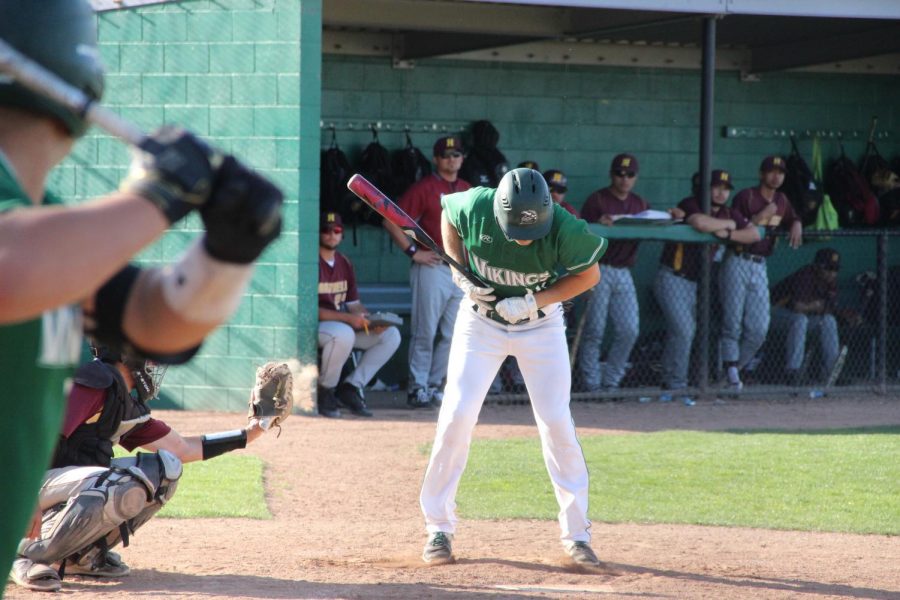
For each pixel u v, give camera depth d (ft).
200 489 53.83
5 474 10.85
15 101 10.49
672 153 110.63
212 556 40.40
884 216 112.57
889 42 102.58
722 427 75.46
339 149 97.35
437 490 40.78
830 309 94.07
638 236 84.79
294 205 76.54
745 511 51.24
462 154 85.05
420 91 101.91
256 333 77.66
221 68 77.41
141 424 35.76
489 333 40.57
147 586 34.78
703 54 86.74
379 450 65.57
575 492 40.45
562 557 41.55
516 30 96.37
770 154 113.60
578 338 87.10
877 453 65.51
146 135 10.14
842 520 49.49
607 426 75.41
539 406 40.50
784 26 101.30
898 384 96.53
